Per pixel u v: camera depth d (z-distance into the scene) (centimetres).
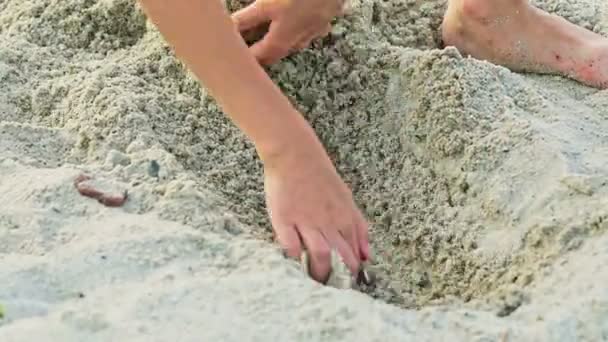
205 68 126
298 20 143
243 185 139
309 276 123
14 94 145
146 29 152
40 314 112
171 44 127
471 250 131
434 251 133
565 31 152
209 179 138
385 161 142
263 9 144
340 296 116
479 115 140
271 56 146
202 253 121
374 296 129
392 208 138
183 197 128
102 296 114
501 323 116
